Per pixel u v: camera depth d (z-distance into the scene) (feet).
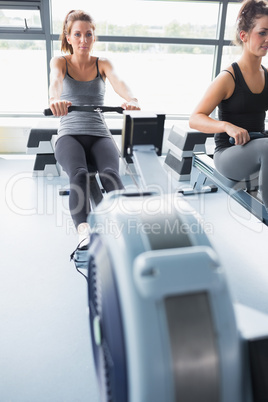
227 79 6.46
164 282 2.49
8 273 6.79
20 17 13.00
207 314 2.55
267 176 6.08
